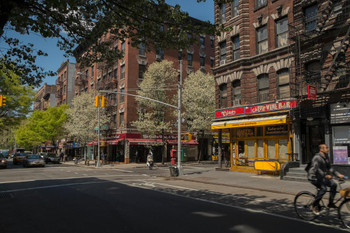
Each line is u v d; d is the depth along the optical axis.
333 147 14.37
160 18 7.71
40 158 30.22
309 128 16.64
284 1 17.80
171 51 39.28
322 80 14.83
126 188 12.65
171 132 35.06
